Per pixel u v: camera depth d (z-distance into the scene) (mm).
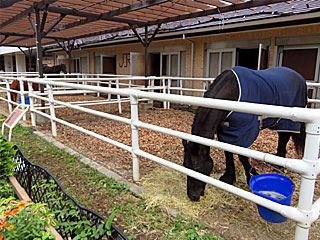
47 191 2395
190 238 2072
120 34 11555
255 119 2422
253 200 1859
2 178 2637
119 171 3424
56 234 1609
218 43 8977
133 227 2221
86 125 6203
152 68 11656
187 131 5637
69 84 4043
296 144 3275
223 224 2279
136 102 2910
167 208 2477
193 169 2322
